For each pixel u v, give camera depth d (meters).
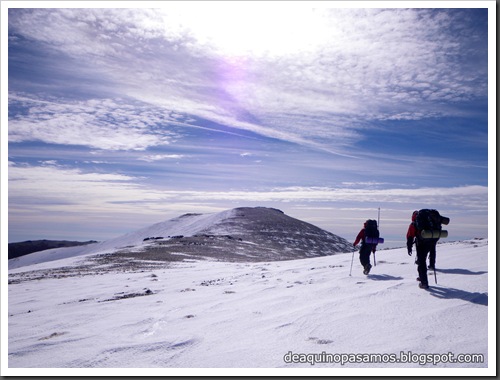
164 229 139.50
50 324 10.23
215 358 6.38
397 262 14.25
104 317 10.47
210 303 10.97
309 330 7.33
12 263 157.50
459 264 11.98
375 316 7.76
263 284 13.47
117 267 31.22
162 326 8.75
